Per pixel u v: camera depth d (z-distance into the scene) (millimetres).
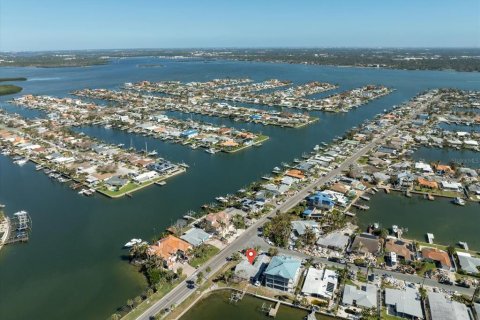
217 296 124375
